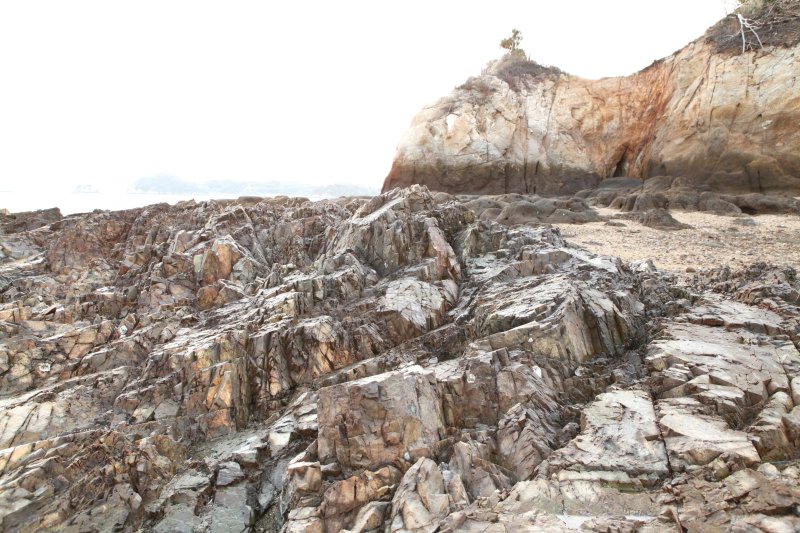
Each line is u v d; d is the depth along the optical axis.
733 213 25.55
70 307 14.23
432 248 13.99
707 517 5.36
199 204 23.03
